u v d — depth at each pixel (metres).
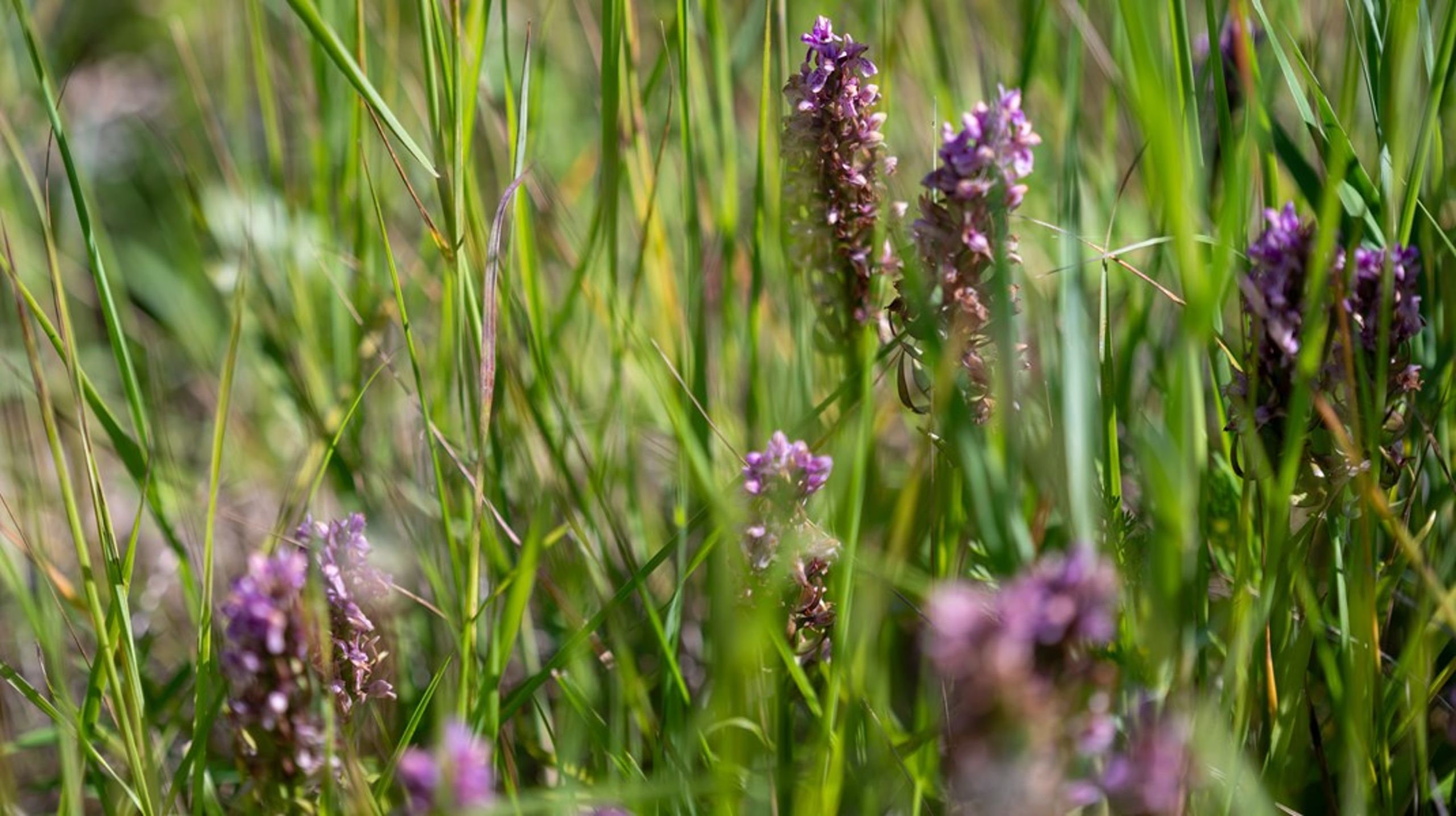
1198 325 0.70
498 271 0.86
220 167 1.12
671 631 0.79
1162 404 0.86
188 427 1.09
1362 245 0.81
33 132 1.17
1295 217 0.75
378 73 1.01
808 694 0.76
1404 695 0.79
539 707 0.81
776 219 0.92
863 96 0.81
